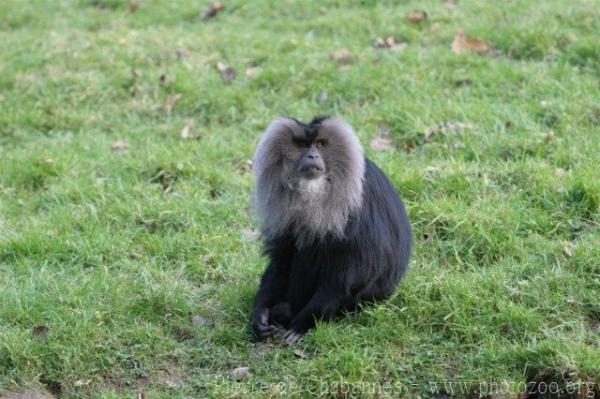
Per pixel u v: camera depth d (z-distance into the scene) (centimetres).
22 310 1051
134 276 1147
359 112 1539
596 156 1300
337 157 965
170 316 1062
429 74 1608
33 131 1588
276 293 1029
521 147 1360
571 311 1027
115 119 1605
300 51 1742
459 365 967
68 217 1277
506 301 1039
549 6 1788
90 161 1434
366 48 1747
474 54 1669
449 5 1897
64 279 1130
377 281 1019
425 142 1420
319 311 992
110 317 1047
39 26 2064
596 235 1148
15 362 977
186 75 1677
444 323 1014
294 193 963
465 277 1084
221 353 1001
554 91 1518
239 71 1703
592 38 1650
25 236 1220
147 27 2011
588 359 934
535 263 1102
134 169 1398
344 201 964
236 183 1349
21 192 1380
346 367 948
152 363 996
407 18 1844
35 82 1694
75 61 1759
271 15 2003
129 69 1717
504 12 1795
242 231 1242
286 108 1583
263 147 980
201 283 1148
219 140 1489
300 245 988
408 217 1145
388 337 996
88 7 2169
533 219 1187
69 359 985
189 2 2109
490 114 1451
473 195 1250
